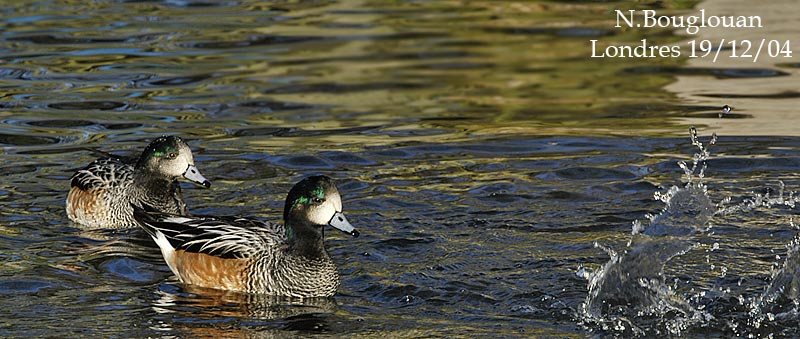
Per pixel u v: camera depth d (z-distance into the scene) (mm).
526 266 11617
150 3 28094
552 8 27969
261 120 18375
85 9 27125
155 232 12055
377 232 12719
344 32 25625
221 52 23328
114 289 11281
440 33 25719
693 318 10359
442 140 17031
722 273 11289
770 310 10477
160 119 18125
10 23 25219
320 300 11000
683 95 19828
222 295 11250
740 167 15039
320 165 15562
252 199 14070
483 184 14516
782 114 17938
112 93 19734
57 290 11156
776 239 12219
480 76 22062
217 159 15836
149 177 13586
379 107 19578
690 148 16094
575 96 20219
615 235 12523
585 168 15211
